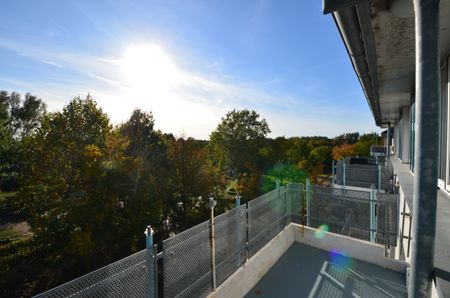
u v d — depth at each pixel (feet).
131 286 8.83
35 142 43.39
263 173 83.35
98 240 37.86
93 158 39.42
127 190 41.01
